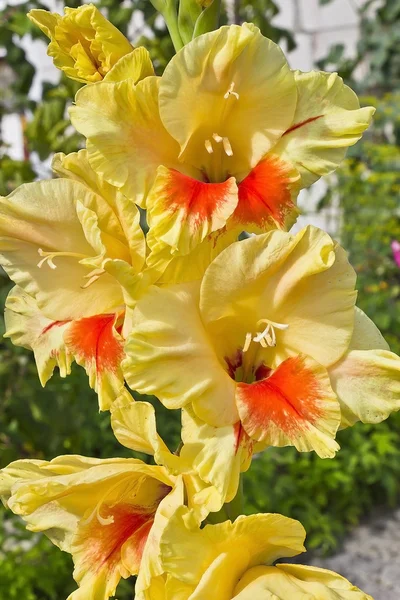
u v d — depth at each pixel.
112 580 0.36
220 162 0.36
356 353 0.34
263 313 0.35
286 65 0.34
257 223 0.34
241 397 0.33
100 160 0.33
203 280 0.33
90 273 0.36
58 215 0.37
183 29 0.37
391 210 1.28
